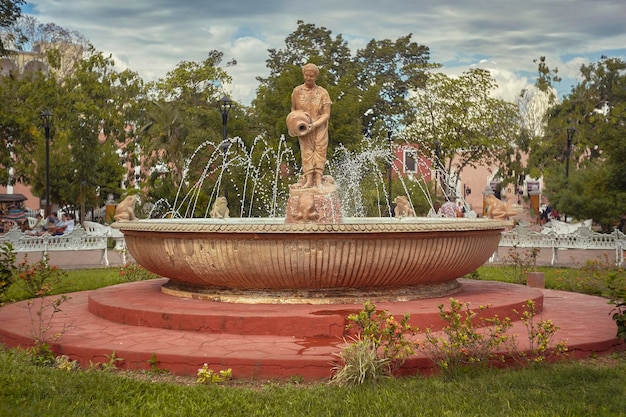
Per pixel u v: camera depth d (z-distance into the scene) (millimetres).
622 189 23984
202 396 5426
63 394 5387
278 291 8008
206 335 7184
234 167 25016
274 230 7434
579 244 17281
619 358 6914
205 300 8305
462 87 38125
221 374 6020
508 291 9367
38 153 33594
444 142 37625
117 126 37000
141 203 27750
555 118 44938
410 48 44094
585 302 9805
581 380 5867
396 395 5426
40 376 5805
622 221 25984
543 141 43781
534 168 42625
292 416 4996
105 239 17672
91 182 32625
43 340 6883
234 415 5031
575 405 5184
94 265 17547
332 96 27656
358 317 6164
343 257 7590
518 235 18078
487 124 38281
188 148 28859
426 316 7359
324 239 7492
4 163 31172
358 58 43594
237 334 7195
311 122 9750
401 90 43188
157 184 28078
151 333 7285
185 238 7891
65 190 33406
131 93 38750
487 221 8781
